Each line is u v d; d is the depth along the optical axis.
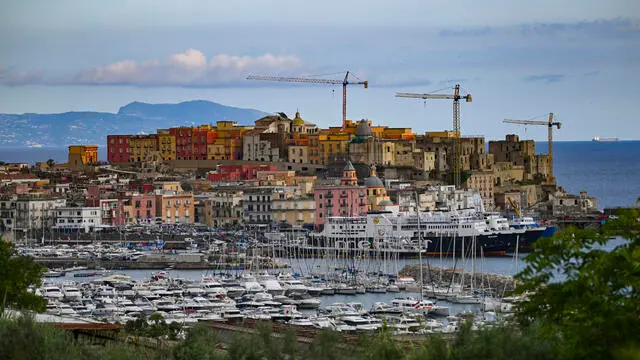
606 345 146.12
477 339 170.88
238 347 196.75
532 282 162.12
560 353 152.88
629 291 152.75
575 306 152.12
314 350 192.75
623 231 162.88
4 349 186.75
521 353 161.12
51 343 189.88
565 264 159.88
